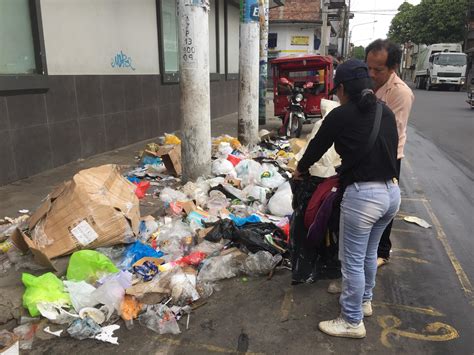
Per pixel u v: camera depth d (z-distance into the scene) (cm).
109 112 802
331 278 353
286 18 3378
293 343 286
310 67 1020
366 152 257
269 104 1977
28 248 365
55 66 662
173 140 778
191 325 303
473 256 417
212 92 1359
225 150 709
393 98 339
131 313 308
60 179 611
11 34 583
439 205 566
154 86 954
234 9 1534
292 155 741
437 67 3103
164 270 353
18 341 274
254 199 529
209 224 434
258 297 338
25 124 606
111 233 371
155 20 943
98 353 274
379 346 284
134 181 589
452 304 333
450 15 4078
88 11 728
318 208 309
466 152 905
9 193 547
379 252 388
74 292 313
